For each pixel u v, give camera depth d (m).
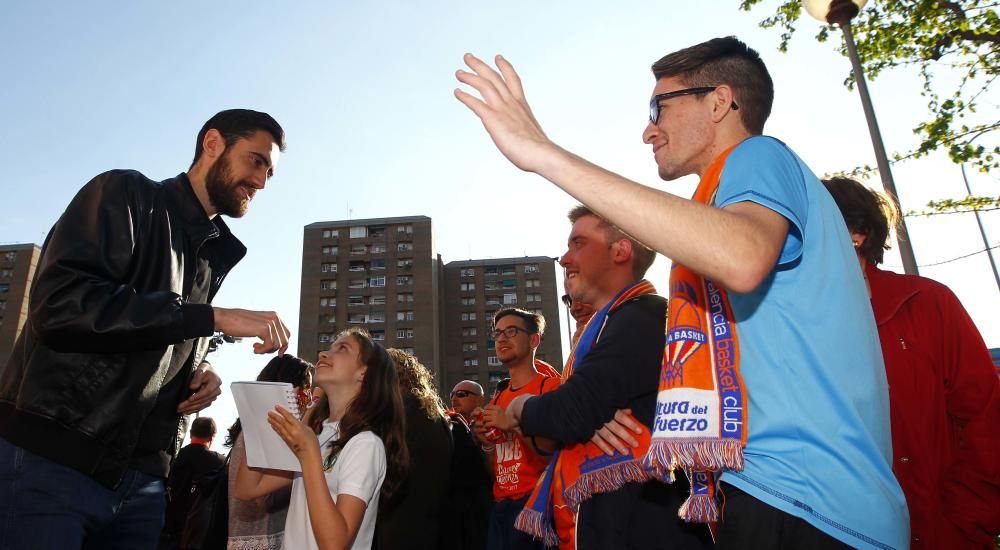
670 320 1.57
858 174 8.83
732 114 1.69
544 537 2.51
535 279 86.00
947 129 8.69
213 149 2.89
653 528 2.08
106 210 2.41
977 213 8.79
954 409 2.43
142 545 2.59
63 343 2.19
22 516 2.15
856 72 6.87
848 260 1.43
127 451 2.38
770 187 1.30
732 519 1.33
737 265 1.14
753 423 1.34
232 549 3.68
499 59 1.48
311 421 3.65
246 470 3.21
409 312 78.19
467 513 4.68
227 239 3.04
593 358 2.31
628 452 2.15
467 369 83.00
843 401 1.30
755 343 1.38
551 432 2.28
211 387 2.87
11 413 2.25
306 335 78.25
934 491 2.29
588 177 1.26
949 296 2.52
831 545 1.23
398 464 3.28
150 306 2.27
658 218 1.18
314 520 2.54
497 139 1.38
